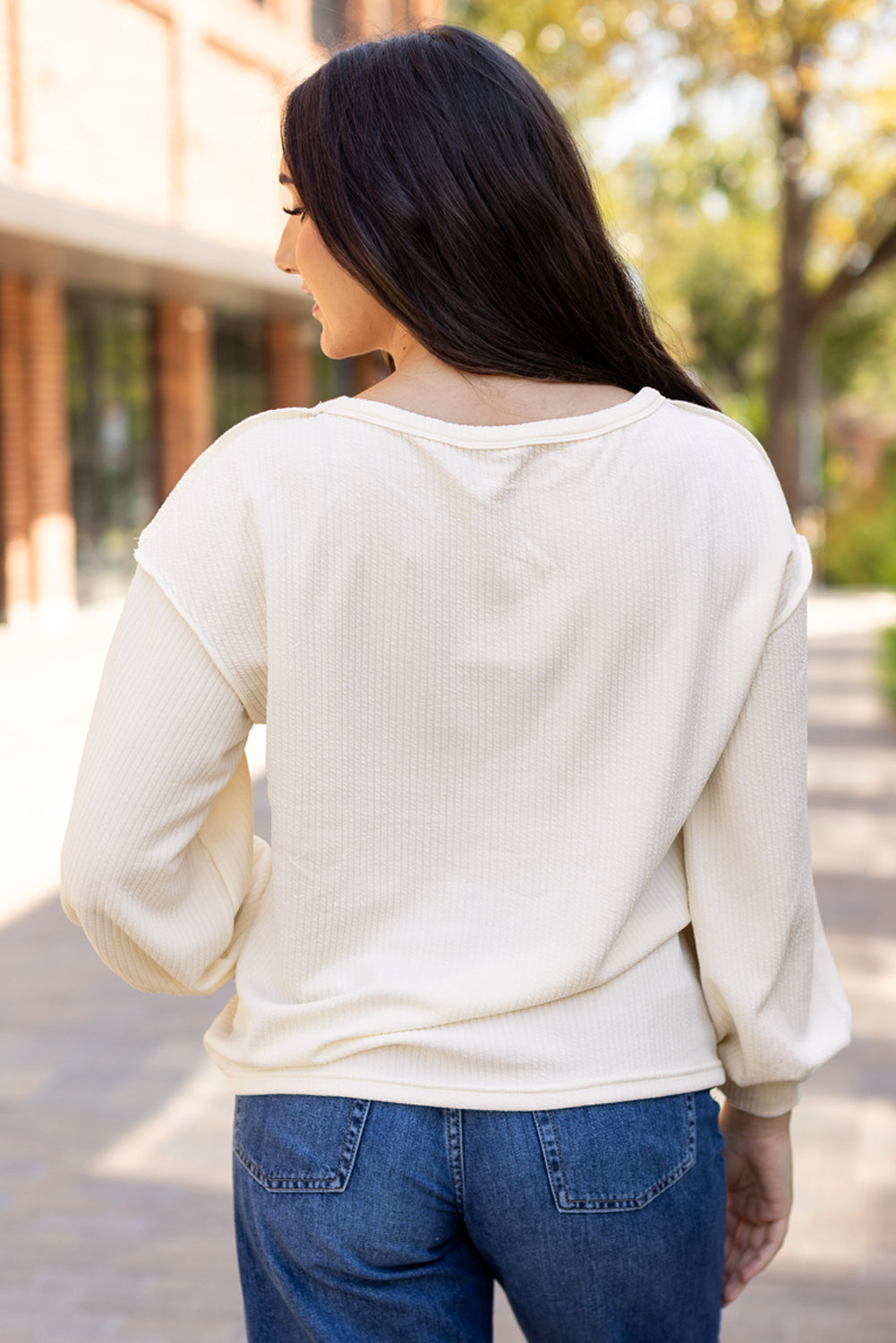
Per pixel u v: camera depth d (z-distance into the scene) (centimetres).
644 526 116
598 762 117
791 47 1484
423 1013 115
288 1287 119
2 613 1259
